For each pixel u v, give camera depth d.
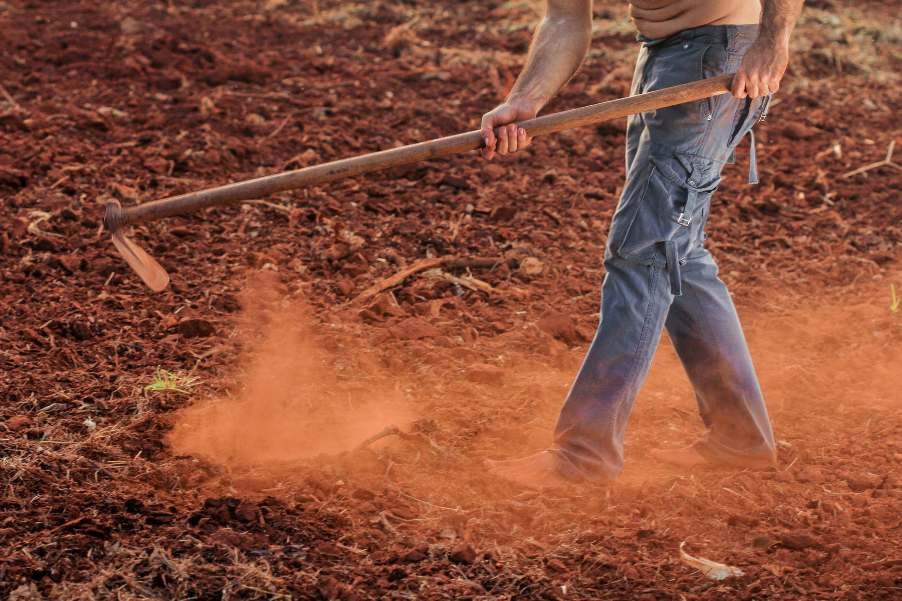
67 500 6.36
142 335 8.80
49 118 12.91
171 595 5.65
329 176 6.51
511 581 5.84
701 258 6.73
